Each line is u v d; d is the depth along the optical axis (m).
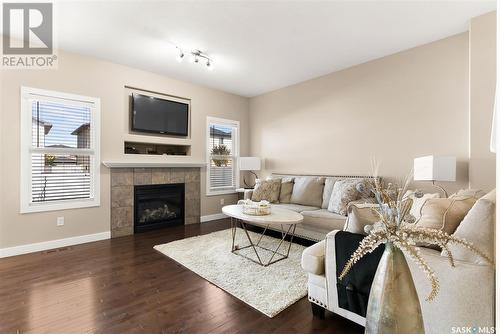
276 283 2.33
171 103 4.55
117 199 3.90
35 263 2.81
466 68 2.97
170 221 4.51
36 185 3.26
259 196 4.32
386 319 0.87
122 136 3.99
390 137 3.61
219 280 2.39
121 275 2.52
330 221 3.19
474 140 2.66
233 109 5.55
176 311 1.92
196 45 3.35
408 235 0.92
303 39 3.18
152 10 2.58
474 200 1.61
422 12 2.61
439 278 1.26
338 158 4.23
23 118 3.14
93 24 2.84
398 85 3.54
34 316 1.84
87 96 3.63
